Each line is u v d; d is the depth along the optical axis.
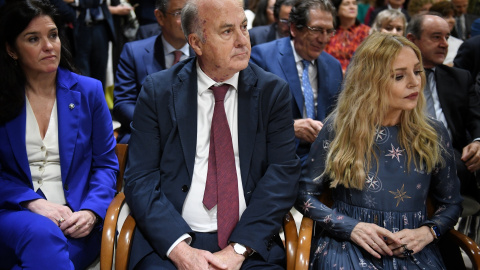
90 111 2.09
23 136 1.98
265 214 1.84
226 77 1.90
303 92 2.90
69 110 2.04
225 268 1.72
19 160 1.97
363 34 4.38
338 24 4.39
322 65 2.94
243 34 1.84
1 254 1.82
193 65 1.96
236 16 1.81
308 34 2.79
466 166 2.54
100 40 4.46
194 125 1.91
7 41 1.91
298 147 2.82
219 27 1.79
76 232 1.91
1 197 1.92
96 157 2.13
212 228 1.89
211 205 1.87
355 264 1.80
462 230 2.78
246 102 1.92
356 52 1.95
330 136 1.97
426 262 1.83
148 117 1.93
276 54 2.93
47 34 1.92
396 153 1.89
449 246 1.93
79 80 2.09
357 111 1.89
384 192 1.88
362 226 1.82
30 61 1.92
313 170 1.99
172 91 1.93
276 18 3.90
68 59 2.11
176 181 1.91
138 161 1.91
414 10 4.52
